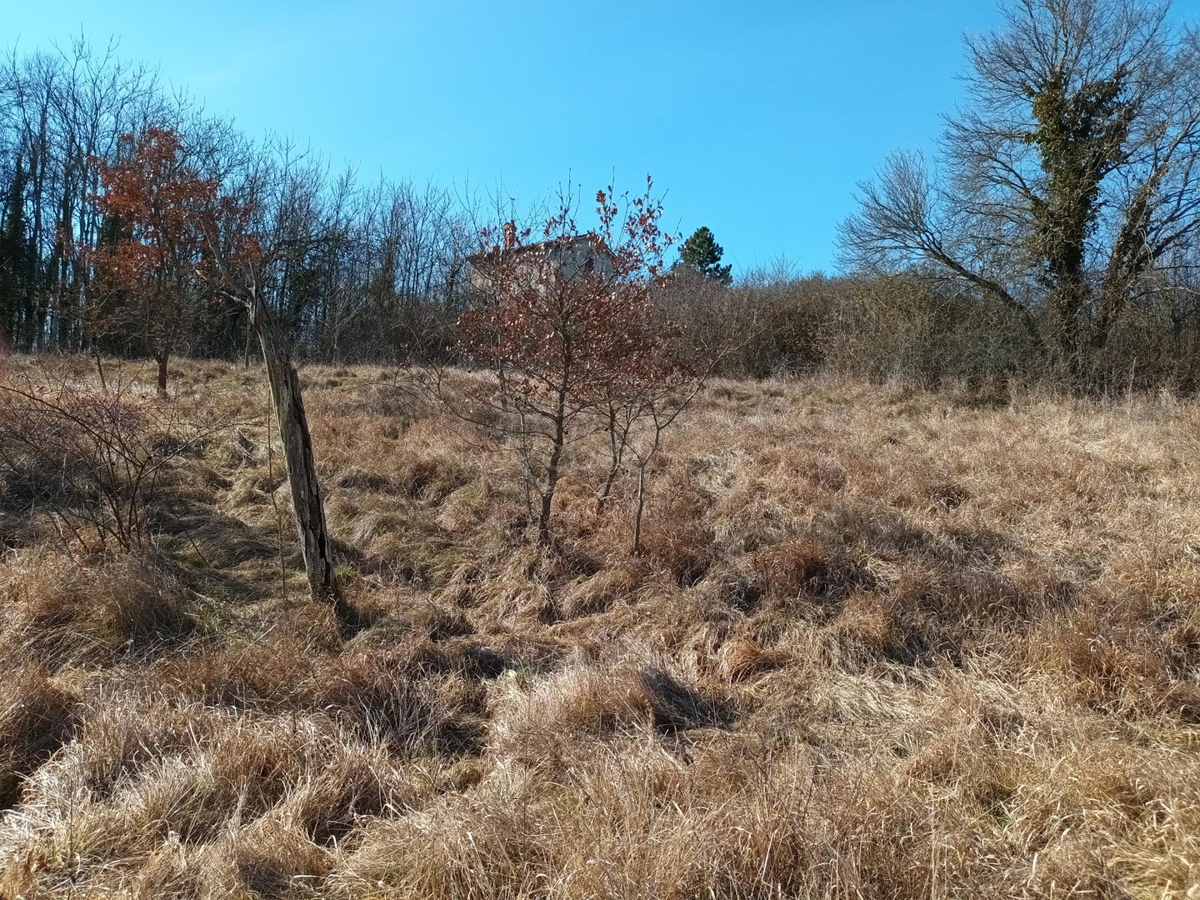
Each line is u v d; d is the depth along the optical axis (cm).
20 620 455
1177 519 605
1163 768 325
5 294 1986
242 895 269
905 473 752
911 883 268
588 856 274
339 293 2264
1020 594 496
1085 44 1444
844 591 538
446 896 272
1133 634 439
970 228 1565
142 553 564
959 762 346
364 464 827
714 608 527
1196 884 263
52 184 2208
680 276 1975
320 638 484
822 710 415
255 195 1833
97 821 300
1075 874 274
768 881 266
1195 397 1203
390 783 344
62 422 673
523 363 632
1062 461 759
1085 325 1457
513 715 408
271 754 347
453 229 2338
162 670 418
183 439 866
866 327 1736
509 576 600
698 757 358
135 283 1124
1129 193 1418
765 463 825
